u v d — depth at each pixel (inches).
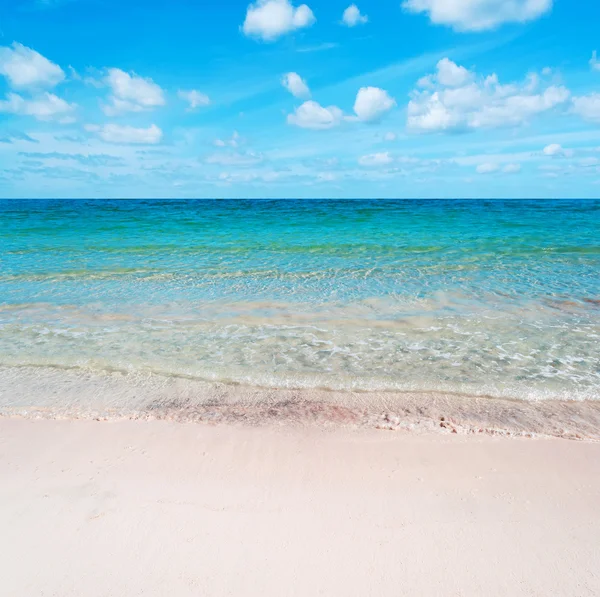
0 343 240.1
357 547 105.5
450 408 173.0
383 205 1588.3
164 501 121.4
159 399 181.3
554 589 94.8
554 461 139.2
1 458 141.3
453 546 106.0
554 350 228.4
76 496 123.4
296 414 169.2
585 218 979.9
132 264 463.5
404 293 340.8
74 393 185.6
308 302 318.3
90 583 96.1
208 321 277.1
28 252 542.9
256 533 109.8
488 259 486.0
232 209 1346.0
